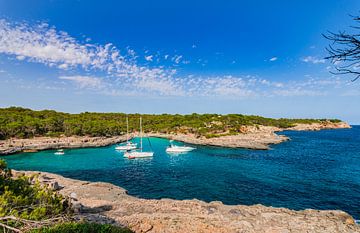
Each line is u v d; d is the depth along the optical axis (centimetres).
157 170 4369
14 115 9750
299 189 3092
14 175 3000
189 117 13275
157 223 1633
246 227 1585
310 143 8806
